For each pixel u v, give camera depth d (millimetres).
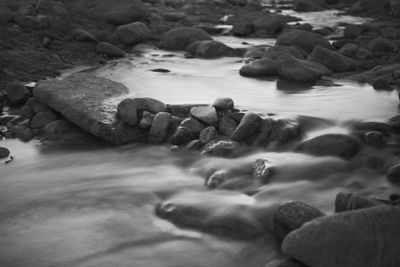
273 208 3562
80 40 8750
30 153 4773
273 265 2914
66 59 7977
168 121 5004
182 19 11984
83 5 10484
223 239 3277
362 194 3764
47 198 3873
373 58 8188
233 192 3902
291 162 4223
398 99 5980
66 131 5137
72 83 5684
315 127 5000
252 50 8906
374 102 5855
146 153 4738
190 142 4828
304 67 6984
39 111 5449
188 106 5328
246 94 6320
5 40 7906
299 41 8898
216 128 4996
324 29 11047
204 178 4227
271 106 5691
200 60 8531
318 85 6773
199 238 3301
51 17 9148
